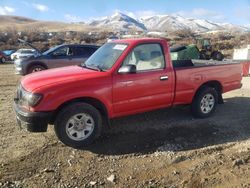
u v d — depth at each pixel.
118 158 5.12
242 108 8.04
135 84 5.84
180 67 6.59
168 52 6.32
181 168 4.82
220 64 7.23
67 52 14.25
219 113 7.55
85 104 5.38
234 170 4.75
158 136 6.00
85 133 5.48
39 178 4.47
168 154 5.27
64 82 5.25
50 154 5.19
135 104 5.94
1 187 4.22
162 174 4.62
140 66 5.98
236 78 7.61
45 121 5.14
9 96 9.72
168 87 6.30
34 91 5.10
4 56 31.56
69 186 4.29
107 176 4.55
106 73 5.60
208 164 4.93
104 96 5.53
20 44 61.31
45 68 13.95
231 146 5.64
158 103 6.26
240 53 20.17
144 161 5.03
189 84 6.64
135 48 5.91
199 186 4.31
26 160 4.97
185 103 6.75
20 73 14.05
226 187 4.29
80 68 6.16
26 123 5.17
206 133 6.21
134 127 6.44
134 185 4.33
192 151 5.39
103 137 5.91
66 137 5.32
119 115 5.85
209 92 7.02
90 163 4.93
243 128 6.54
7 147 5.43
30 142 5.65
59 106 5.25
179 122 6.79
